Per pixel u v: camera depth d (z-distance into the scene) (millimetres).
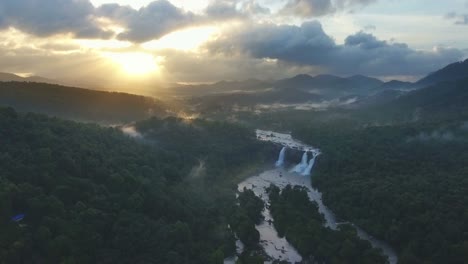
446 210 196000
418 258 169750
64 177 170250
